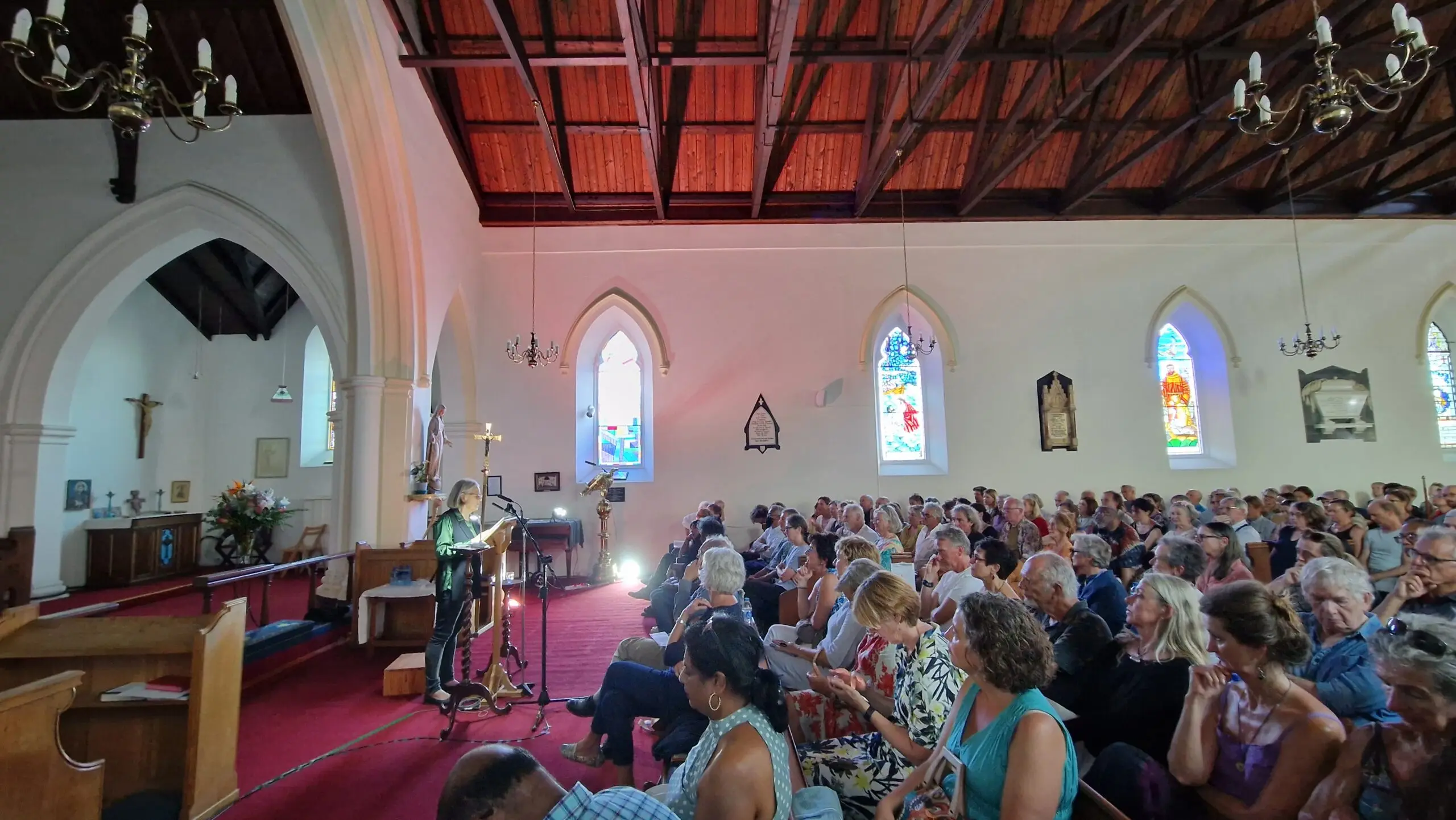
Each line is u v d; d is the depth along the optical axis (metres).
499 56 7.16
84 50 7.49
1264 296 10.81
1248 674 2.00
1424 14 7.64
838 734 3.11
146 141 7.74
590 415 10.49
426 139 8.02
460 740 4.19
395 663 5.25
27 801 2.54
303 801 3.43
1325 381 10.69
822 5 8.41
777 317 10.50
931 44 8.56
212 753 3.29
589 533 10.11
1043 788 1.77
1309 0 8.39
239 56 7.56
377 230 7.25
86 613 3.92
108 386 10.77
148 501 11.41
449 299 8.86
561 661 5.91
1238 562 4.30
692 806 2.05
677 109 9.48
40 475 7.89
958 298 10.62
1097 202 10.83
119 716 3.49
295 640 5.82
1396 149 8.99
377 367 7.36
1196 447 10.84
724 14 8.50
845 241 10.62
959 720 2.17
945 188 10.69
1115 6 7.30
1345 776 1.74
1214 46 8.35
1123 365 10.61
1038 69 8.08
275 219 7.62
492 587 5.14
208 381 12.41
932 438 10.64
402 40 7.37
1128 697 2.57
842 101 9.48
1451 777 1.49
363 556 6.69
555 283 10.41
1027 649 1.91
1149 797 2.19
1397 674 1.60
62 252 7.75
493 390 10.20
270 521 10.98
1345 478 10.56
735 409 10.35
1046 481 10.38
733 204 10.56
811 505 10.25
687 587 5.64
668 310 10.45
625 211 10.47
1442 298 10.95
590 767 3.73
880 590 2.63
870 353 10.51
